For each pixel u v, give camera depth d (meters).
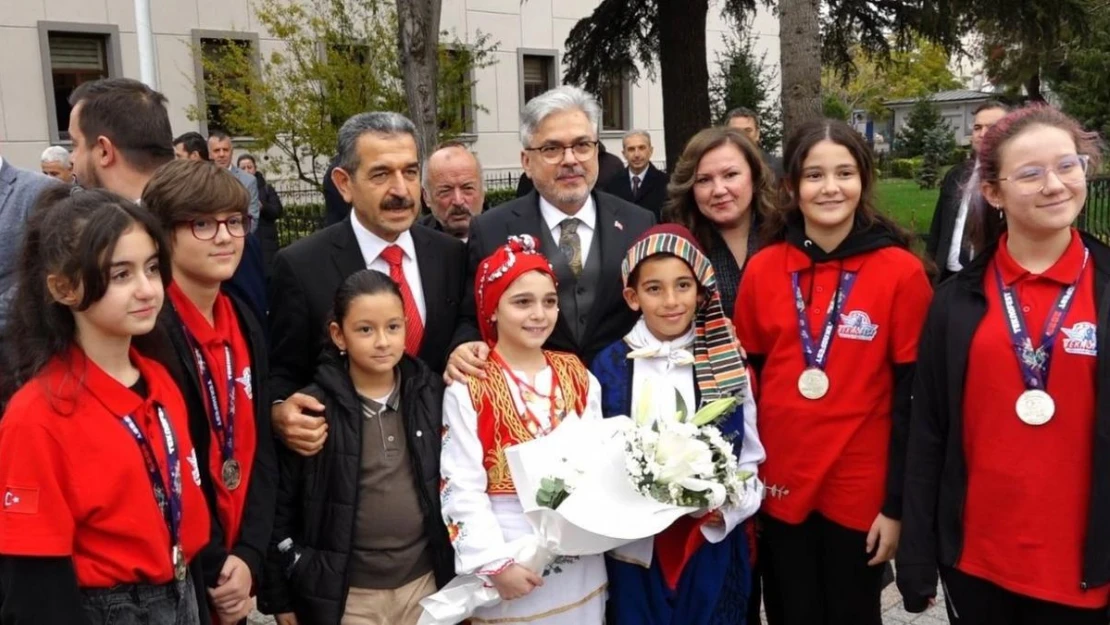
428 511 2.67
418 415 2.72
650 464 2.44
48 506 1.84
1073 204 2.25
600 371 2.98
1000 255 2.44
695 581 2.79
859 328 2.78
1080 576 2.27
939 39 14.15
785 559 2.91
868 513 2.79
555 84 23.95
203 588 2.24
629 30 16.55
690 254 2.88
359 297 2.62
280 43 19.02
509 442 2.66
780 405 2.86
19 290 1.97
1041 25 13.11
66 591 1.84
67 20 16.84
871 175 2.85
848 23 14.95
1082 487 2.26
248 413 2.53
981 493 2.38
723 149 3.39
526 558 2.48
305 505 2.65
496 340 2.92
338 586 2.59
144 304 1.97
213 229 2.38
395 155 2.95
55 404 1.88
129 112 2.72
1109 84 17.83
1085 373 2.24
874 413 2.79
